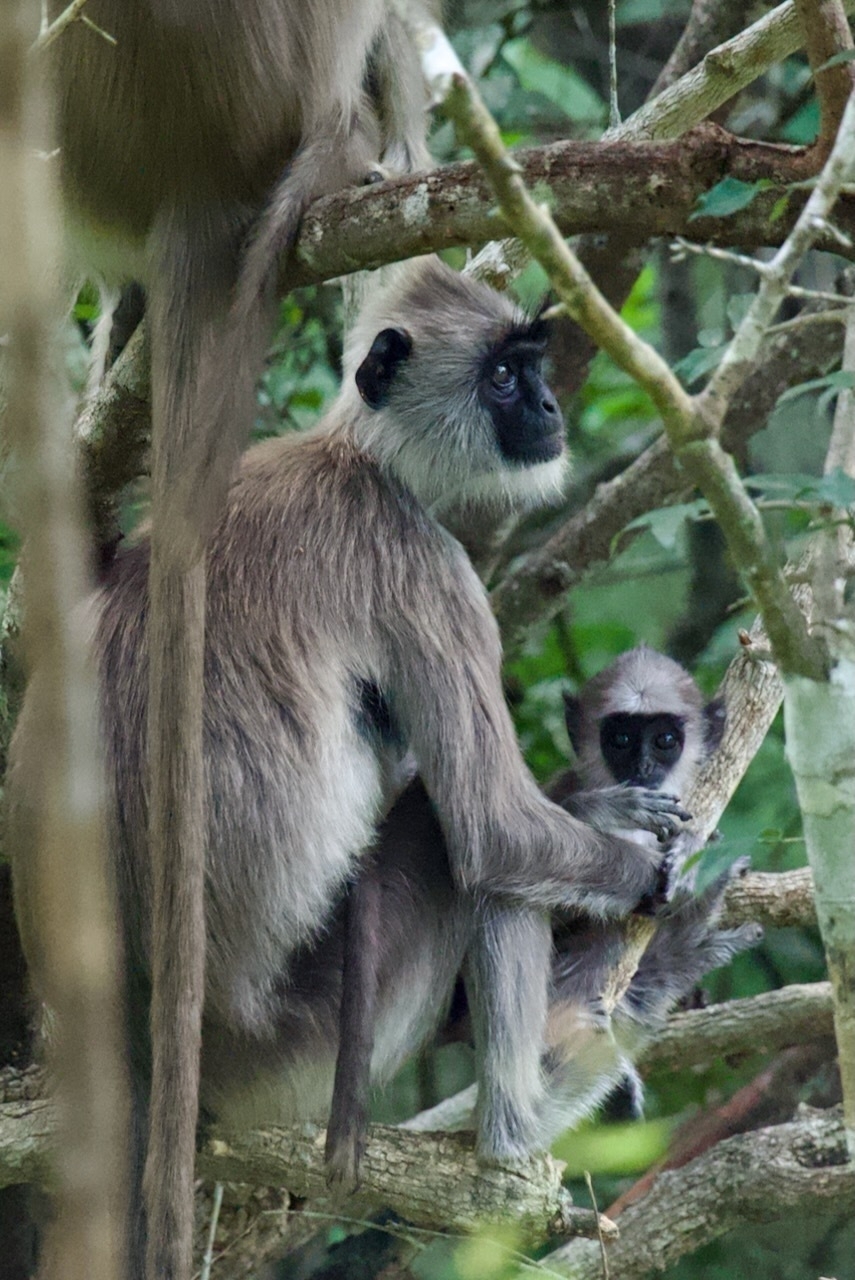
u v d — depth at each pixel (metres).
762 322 6.43
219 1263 11.18
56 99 9.60
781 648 6.97
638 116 11.31
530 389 11.32
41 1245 11.02
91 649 9.68
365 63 10.94
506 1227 9.89
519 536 16.92
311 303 15.65
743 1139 11.05
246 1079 10.01
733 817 10.12
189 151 9.52
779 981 14.16
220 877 9.55
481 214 7.99
